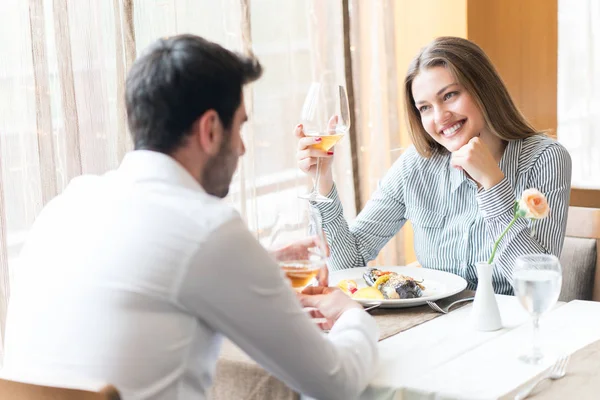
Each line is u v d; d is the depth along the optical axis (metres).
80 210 1.24
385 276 1.85
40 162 2.10
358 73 3.43
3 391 1.07
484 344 1.53
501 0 3.92
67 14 2.13
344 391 1.27
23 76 2.10
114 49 2.31
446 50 2.07
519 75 4.12
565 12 4.92
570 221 2.21
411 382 1.34
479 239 2.09
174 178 1.22
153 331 1.15
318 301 1.49
